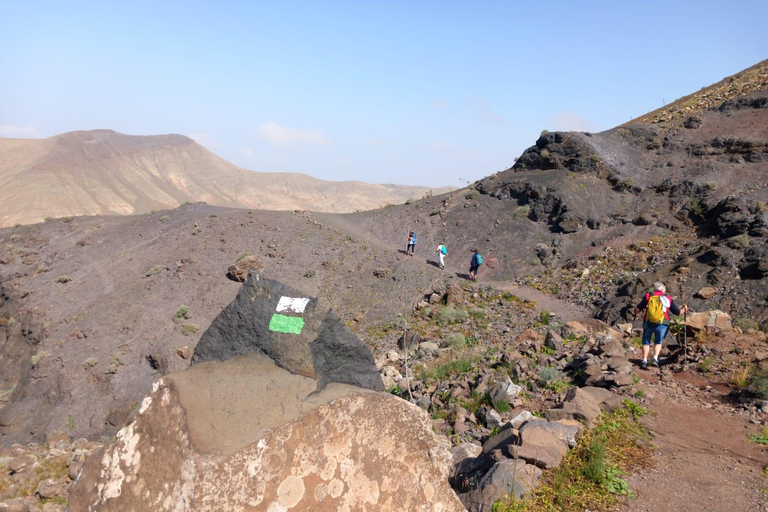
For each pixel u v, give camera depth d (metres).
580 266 28.64
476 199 41.84
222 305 33.03
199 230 43.09
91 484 3.25
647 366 9.73
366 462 3.38
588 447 5.62
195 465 2.77
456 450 6.25
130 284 37.59
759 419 6.85
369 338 22.33
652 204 32.88
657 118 45.84
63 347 32.94
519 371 9.26
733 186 30.59
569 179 37.16
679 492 5.01
